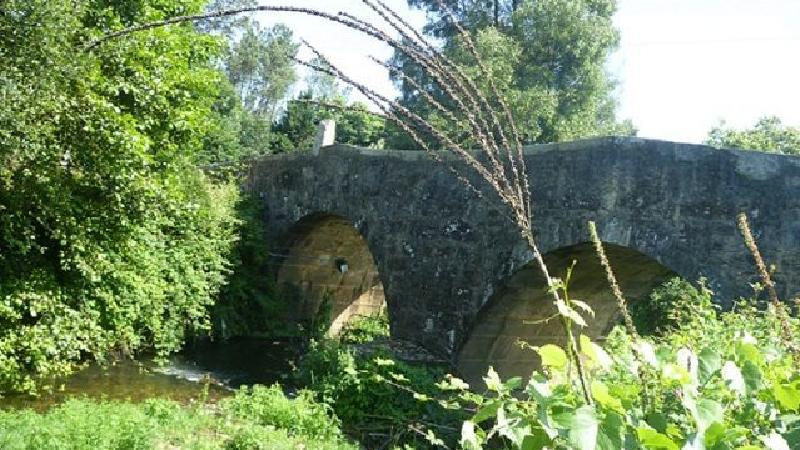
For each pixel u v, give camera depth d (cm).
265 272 1708
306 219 1585
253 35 4922
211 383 1179
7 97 724
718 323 546
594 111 2533
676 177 849
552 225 968
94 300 1094
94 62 889
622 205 893
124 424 699
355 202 1384
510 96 2103
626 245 884
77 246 988
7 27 730
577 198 941
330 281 1867
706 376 204
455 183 1162
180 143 1176
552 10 2314
